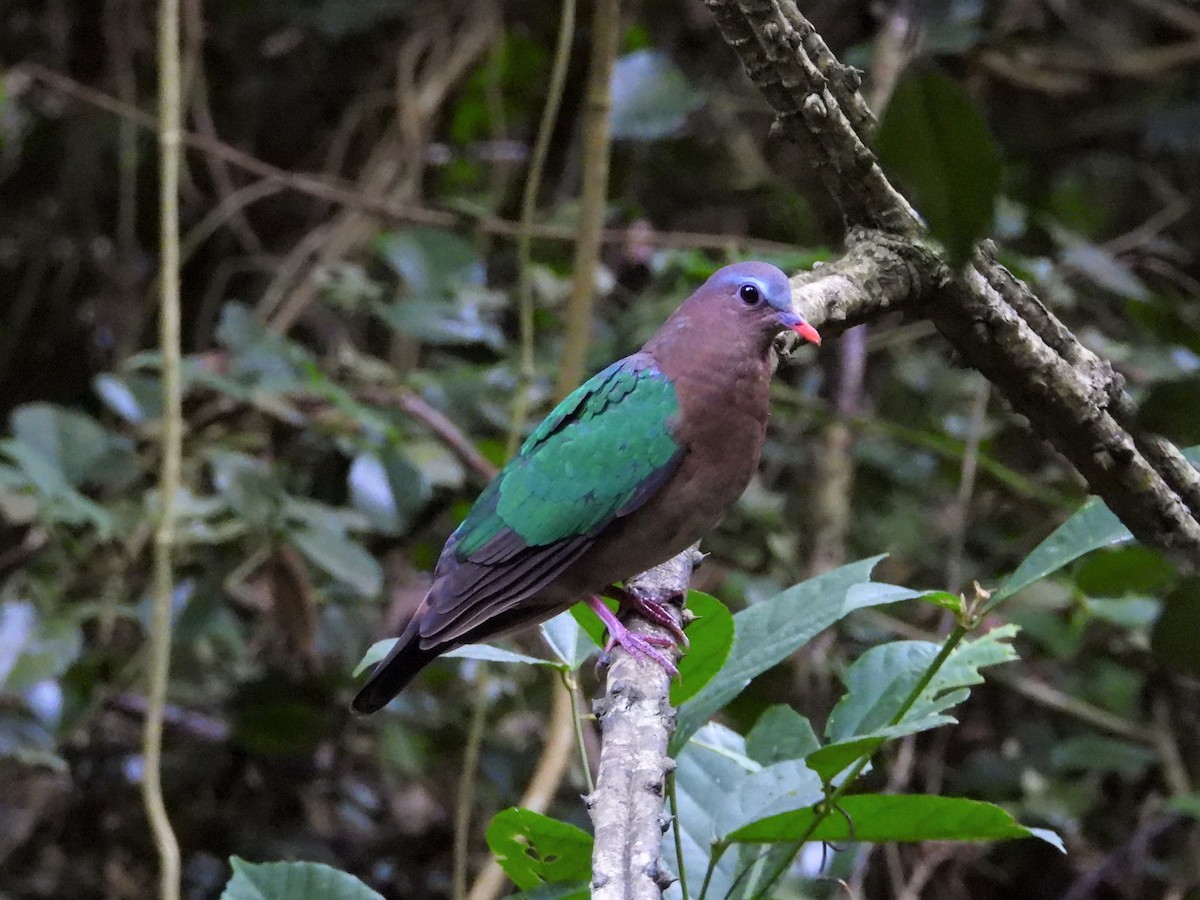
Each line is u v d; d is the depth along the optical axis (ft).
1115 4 48.88
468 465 34.91
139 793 36.40
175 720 36.86
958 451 34.22
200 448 33.37
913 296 20.18
